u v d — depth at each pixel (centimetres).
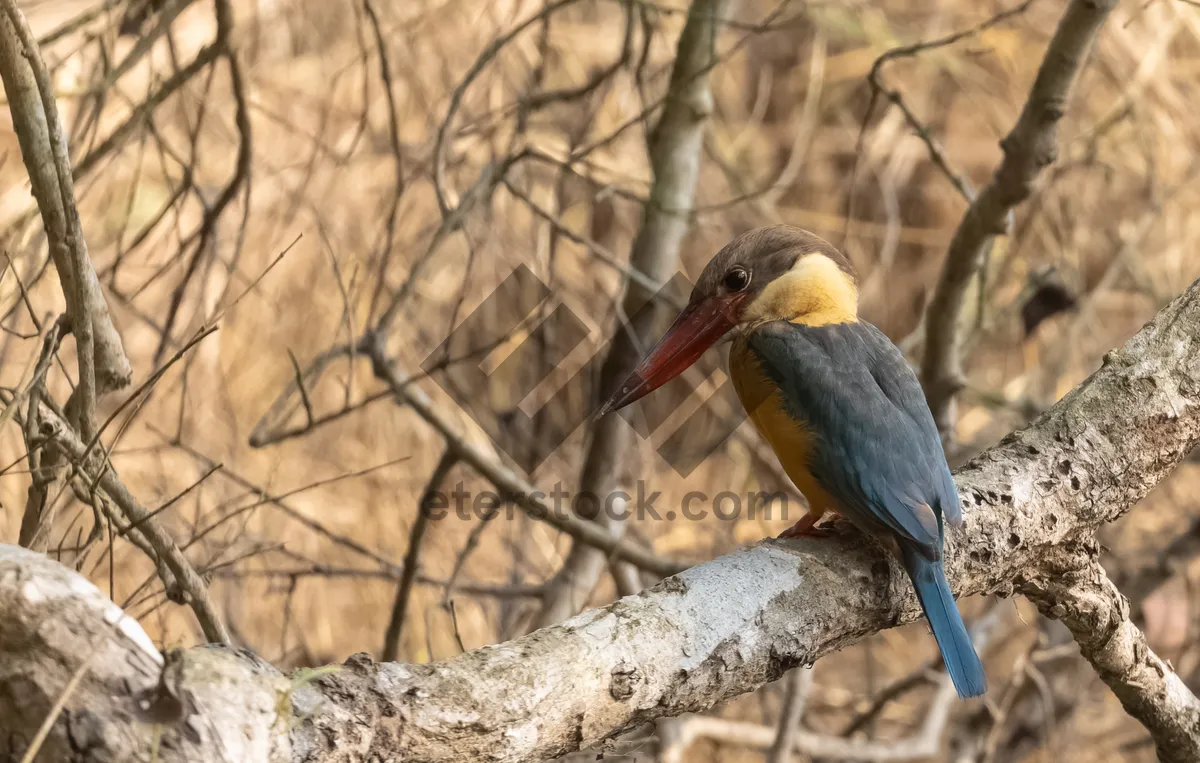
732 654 473
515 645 436
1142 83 1336
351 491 1232
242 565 1111
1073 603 606
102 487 546
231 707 352
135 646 349
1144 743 1247
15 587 338
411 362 1238
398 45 1288
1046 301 1110
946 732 1305
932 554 529
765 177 1584
